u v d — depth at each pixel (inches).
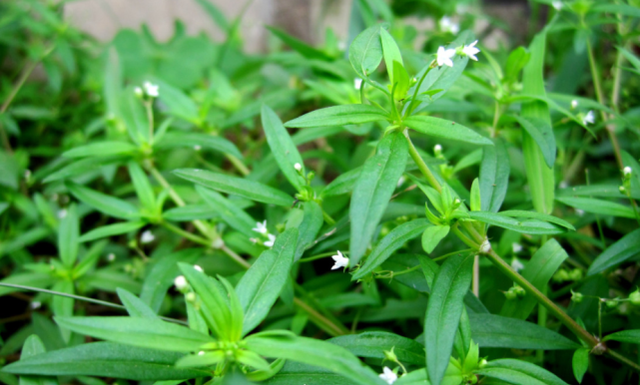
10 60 18.4
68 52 14.8
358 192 7.6
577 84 12.4
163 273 9.9
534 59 10.4
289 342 7.4
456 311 7.8
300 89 15.4
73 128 15.5
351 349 8.1
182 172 9.2
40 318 10.6
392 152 7.9
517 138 11.3
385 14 13.6
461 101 10.9
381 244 8.0
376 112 8.2
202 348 7.4
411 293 10.2
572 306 9.4
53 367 7.7
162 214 10.2
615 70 11.9
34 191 14.2
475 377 8.0
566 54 12.5
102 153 10.5
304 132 11.1
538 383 7.9
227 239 10.3
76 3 18.7
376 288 10.3
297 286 10.1
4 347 10.4
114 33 19.4
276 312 10.4
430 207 9.5
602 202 9.3
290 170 9.3
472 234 8.3
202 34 17.8
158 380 8.1
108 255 12.0
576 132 12.7
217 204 9.6
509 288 9.5
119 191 12.9
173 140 10.8
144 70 17.2
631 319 9.4
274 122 9.4
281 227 9.6
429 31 14.9
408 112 8.2
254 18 19.7
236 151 10.7
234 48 17.5
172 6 19.5
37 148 14.4
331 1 19.2
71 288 10.4
